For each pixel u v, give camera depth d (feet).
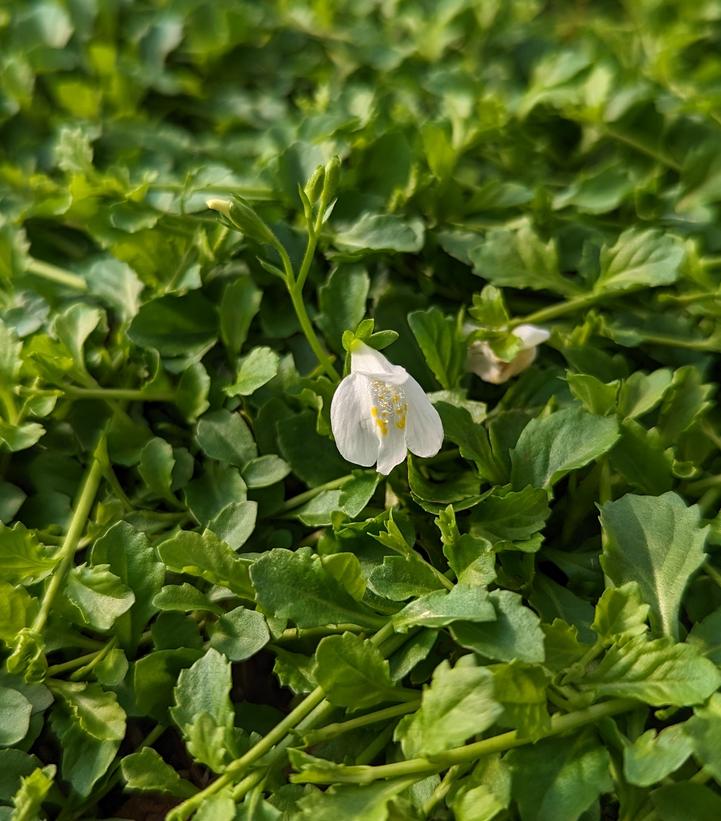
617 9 1.08
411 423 0.69
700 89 0.93
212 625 0.69
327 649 0.63
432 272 0.84
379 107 0.90
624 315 0.81
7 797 0.66
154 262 0.81
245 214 0.71
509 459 0.74
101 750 0.67
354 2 1.03
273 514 0.75
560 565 0.72
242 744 0.64
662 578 0.66
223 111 0.96
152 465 0.74
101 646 0.70
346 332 0.70
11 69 0.94
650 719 0.67
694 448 0.76
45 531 0.74
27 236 0.86
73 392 0.76
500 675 0.62
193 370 0.77
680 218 0.85
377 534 0.71
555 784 0.62
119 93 0.95
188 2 0.99
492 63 0.99
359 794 0.62
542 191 0.85
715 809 0.62
